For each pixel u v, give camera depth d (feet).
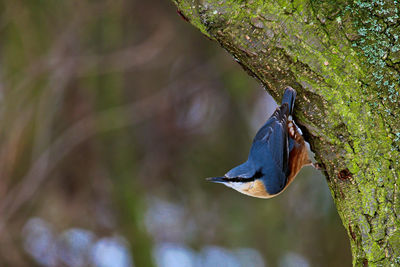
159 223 45.98
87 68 41.37
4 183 40.16
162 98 45.32
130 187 43.39
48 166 41.50
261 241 42.91
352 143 14.83
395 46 14.30
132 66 43.75
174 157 47.01
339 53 14.75
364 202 14.53
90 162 43.83
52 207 43.78
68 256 43.21
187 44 46.24
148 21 45.75
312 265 41.14
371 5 14.44
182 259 43.98
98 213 44.04
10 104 40.65
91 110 43.47
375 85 14.47
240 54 16.11
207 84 46.73
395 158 14.21
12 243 41.29
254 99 46.19
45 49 41.19
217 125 46.80
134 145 46.09
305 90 15.35
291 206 42.70
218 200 45.96
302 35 15.01
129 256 42.47
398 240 13.79
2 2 40.32
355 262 14.64
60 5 41.29
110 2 41.93
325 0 14.82
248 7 15.37
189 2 15.83
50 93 41.19
